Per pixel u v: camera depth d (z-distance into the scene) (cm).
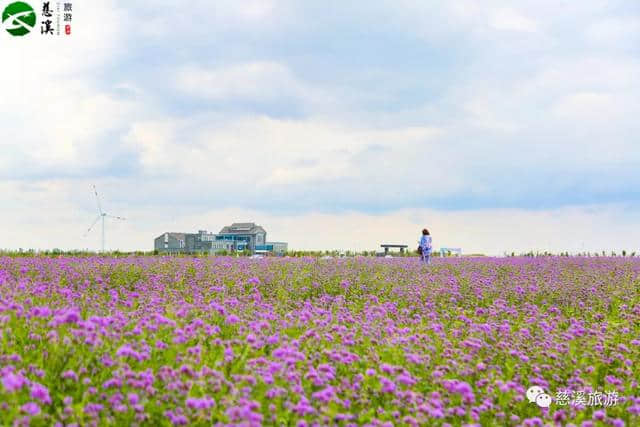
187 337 753
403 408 623
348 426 545
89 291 1329
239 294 1433
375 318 1077
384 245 3788
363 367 763
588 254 3391
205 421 533
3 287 1044
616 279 1783
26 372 594
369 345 859
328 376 660
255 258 2714
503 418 648
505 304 1360
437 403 612
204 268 1912
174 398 560
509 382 709
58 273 1544
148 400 555
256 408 525
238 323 899
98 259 2152
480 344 896
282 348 720
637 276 1862
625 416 671
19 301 920
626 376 815
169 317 930
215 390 583
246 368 645
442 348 886
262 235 6359
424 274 1953
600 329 1052
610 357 884
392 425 546
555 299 1493
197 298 1172
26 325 752
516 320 1199
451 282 1662
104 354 651
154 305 1023
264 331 876
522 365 840
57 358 640
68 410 504
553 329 1048
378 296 1516
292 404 563
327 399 585
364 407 622
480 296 1476
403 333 954
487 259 2869
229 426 484
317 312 1085
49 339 674
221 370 662
